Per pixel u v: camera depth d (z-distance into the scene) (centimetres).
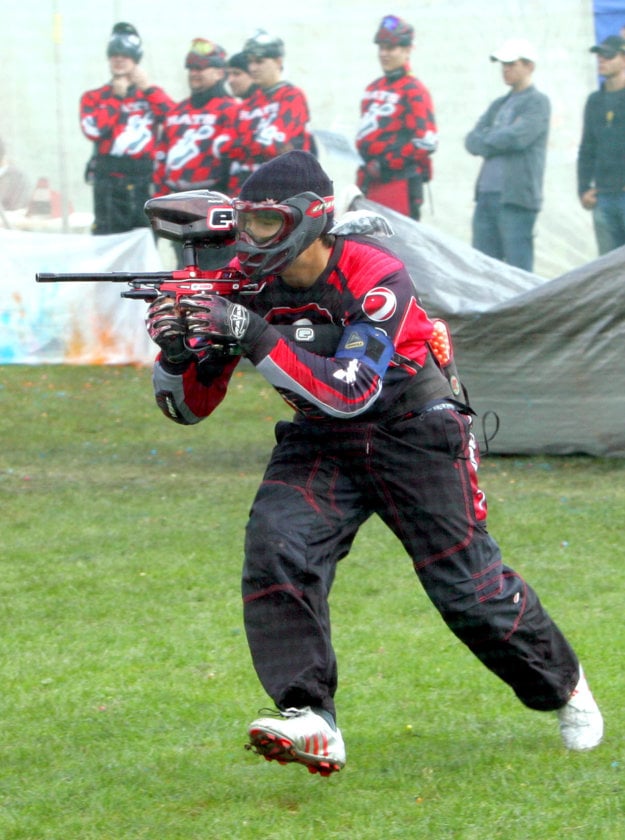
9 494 2722
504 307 2880
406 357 1242
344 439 1249
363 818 1223
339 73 4044
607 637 1794
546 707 1356
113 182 4159
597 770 1323
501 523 2430
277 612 1210
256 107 3944
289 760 1198
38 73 4241
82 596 2038
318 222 1170
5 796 1305
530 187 3828
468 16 3903
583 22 3816
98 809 1265
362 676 1669
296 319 1228
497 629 1285
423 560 1275
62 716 1544
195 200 1218
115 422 3431
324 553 1238
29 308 4106
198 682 1662
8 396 3697
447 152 3966
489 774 1323
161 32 4156
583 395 2892
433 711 1539
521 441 2952
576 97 3853
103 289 4109
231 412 3556
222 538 2373
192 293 1212
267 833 1195
